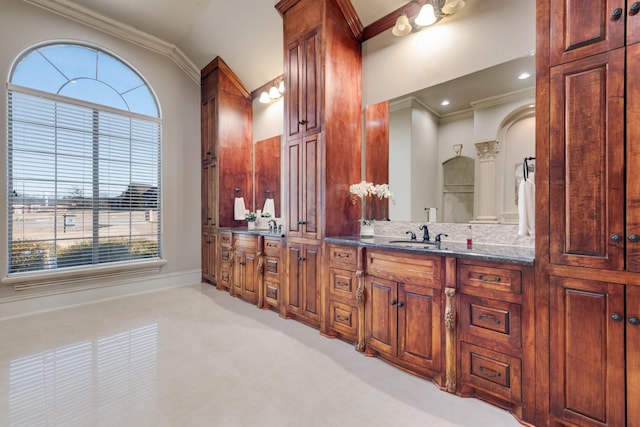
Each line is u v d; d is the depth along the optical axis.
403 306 1.96
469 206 2.28
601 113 1.29
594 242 1.30
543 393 1.43
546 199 1.43
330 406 1.62
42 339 2.47
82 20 3.48
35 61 3.20
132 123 3.93
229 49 3.93
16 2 3.07
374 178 2.83
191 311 3.20
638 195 1.21
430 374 1.84
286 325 2.80
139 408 1.60
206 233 4.47
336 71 2.69
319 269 2.64
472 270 1.66
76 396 1.70
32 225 3.18
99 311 3.19
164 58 4.20
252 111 4.46
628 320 1.23
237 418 1.52
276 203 4.01
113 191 3.76
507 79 2.11
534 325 1.46
